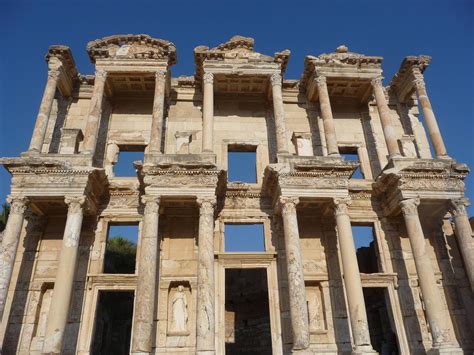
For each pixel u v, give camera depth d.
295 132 26.20
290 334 20.89
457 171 23.03
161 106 24.23
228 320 34.03
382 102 25.81
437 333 19.28
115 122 26.97
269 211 23.98
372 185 24.55
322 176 22.05
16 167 20.94
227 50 26.72
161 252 22.66
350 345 21.03
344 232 20.92
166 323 21.09
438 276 23.45
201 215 20.67
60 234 23.03
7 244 19.38
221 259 22.45
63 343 20.00
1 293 18.56
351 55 27.00
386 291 22.80
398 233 23.98
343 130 28.16
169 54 25.75
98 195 23.12
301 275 19.64
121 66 25.33
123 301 35.34
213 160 22.39
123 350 33.59
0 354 18.48
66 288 18.88
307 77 28.08
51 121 26.34
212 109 24.44
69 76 26.78
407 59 27.52
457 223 22.25
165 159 21.95
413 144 26.27
